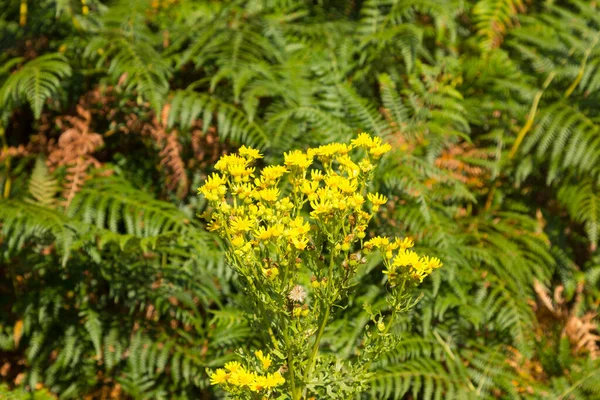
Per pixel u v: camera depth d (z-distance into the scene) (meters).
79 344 2.41
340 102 2.69
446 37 3.11
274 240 1.30
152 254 2.50
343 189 1.30
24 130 2.79
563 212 2.91
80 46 2.71
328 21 3.12
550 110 2.79
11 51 2.77
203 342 2.44
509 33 3.10
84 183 2.52
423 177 2.59
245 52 2.72
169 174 2.64
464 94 2.93
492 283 2.56
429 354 2.43
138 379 2.42
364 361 1.57
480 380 2.44
